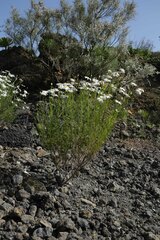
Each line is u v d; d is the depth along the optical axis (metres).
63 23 11.73
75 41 11.78
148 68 11.55
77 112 5.02
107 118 5.05
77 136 4.94
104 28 11.33
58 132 4.96
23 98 10.27
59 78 11.59
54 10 11.85
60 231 3.81
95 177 5.60
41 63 12.27
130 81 11.16
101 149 7.07
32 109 9.05
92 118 4.94
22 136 6.82
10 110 7.30
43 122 5.17
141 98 10.99
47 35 12.29
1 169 5.05
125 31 11.56
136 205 4.84
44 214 4.11
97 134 4.93
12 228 3.75
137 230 4.15
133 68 11.43
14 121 8.03
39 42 12.48
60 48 12.18
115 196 5.03
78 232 3.86
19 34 12.41
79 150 5.03
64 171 5.33
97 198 4.84
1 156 5.71
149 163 6.62
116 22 11.35
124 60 12.01
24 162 5.51
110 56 11.32
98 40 11.40
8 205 4.14
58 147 5.06
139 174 6.00
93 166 6.09
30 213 4.07
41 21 12.12
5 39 13.66
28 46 12.55
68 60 11.36
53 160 5.15
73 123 4.94
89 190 5.02
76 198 4.67
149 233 4.04
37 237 3.61
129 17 11.63
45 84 11.55
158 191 5.34
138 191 5.32
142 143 8.12
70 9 11.67
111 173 5.87
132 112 10.09
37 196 4.33
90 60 11.09
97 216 4.23
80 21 11.50
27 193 4.45
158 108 10.50
